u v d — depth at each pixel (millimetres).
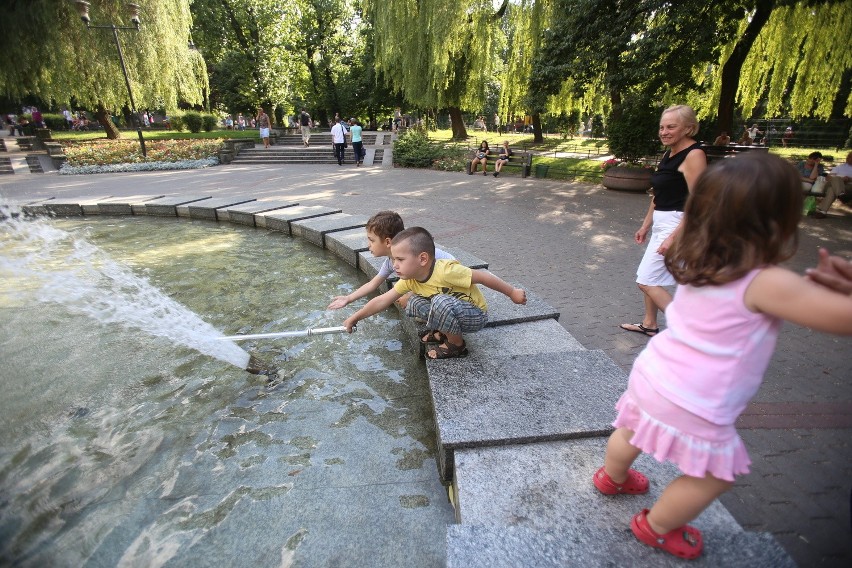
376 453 2629
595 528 1807
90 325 4203
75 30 18344
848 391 3117
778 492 2279
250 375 3408
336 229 6914
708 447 1444
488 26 19781
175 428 2816
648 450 1576
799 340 3828
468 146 21203
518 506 1936
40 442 2676
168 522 2154
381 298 3066
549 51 13844
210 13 28734
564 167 16062
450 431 2344
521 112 22047
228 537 2080
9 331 4070
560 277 5547
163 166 18438
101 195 11820
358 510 2232
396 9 19719
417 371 3479
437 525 2148
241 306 4715
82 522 2143
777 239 1269
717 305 1377
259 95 29375
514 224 8438
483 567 1616
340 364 3580
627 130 12773
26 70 18719
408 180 14734
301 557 1985
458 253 5594
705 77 17656
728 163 1328
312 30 32750
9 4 16703
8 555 1974
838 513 2156
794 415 2863
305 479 2432
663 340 1569
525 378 2816
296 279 5508
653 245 3531
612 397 2629
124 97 21000
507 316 3707
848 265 1223
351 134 18734
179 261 6246
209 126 33094
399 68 22047
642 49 11570
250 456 2594
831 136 21844
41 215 9312
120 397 3117
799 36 14695
